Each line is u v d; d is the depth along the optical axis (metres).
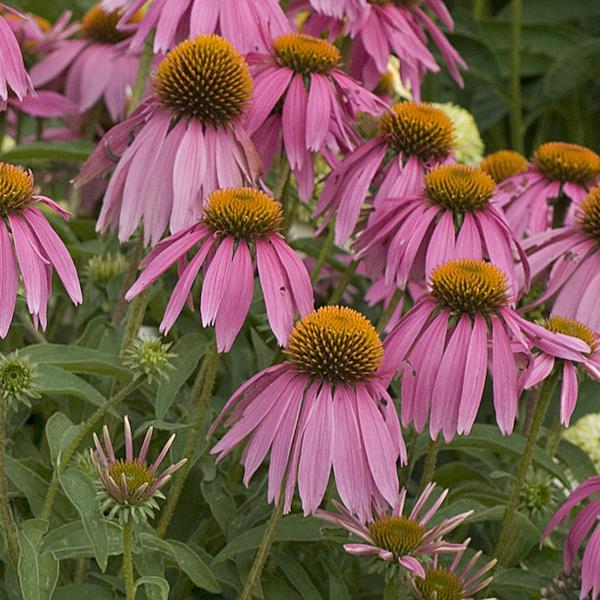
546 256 1.25
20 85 1.17
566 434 1.32
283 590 1.17
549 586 1.17
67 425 1.14
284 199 1.29
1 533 1.14
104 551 1.09
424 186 1.22
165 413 1.18
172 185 1.19
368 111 1.24
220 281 1.13
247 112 1.22
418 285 1.29
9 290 1.10
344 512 1.11
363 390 1.12
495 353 1.14
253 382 1.12
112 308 1.30
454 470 1.27
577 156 1.31
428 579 1.11
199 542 1.21
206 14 1.24
